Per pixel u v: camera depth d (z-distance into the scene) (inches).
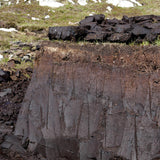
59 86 110.2
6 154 103.3
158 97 95.8
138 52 103.7
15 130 111.2
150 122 94.5
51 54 115.3
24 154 104.4
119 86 101.6
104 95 102.8
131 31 190.5
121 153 95.1
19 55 208.1
